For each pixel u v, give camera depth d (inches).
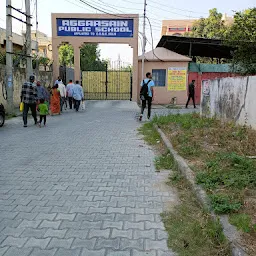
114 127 409.1
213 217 127.3
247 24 566.6
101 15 764.6
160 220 136.2
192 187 164.9
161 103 832.3
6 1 499.2
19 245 116.2
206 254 108.0
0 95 533.3
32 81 422.0
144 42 785.6
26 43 563.8
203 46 849.5
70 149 279.7
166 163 224.4
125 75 839.1
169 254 109.5
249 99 303.7
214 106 406.9
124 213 143.7
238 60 626.2
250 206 134.3
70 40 775.1
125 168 219.0
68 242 118.2
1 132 373.7
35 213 144.2
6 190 174.7
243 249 101.3
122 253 110.3
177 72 822.5
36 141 316.2
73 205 153.4
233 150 231.9
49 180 192.5
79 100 617.0
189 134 299.7
